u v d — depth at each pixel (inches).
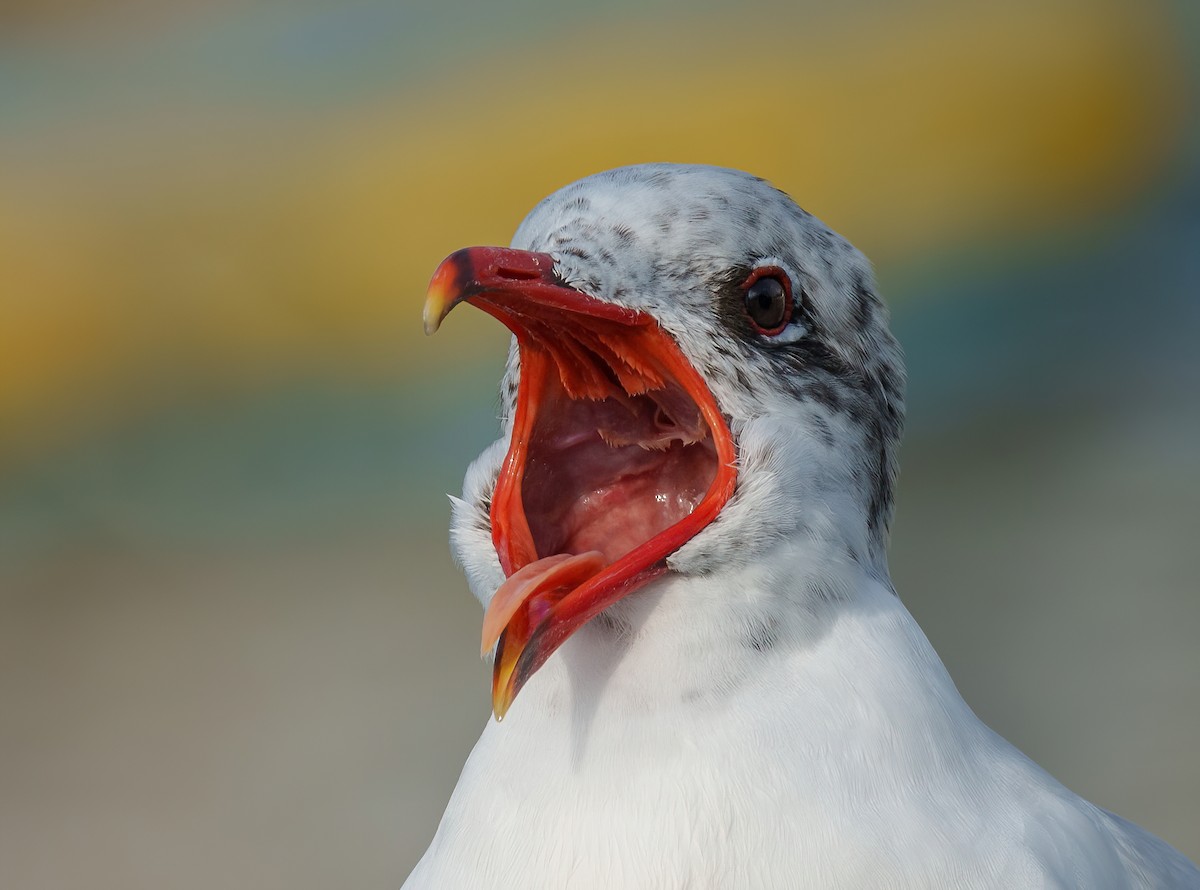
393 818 447.8
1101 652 488.4
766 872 179.3
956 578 546.3
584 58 900.6
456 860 190.7
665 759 184.5
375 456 709.9
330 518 659.4
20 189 865.5
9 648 569.9
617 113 845.8
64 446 735.7
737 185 202.7
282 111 908.6
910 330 763.4
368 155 858.1
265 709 514.0
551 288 187.6
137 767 490.0
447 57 925.2
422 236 818.8
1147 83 902.4
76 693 537.6
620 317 191.6
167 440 740.0
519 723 193.5
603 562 185.8
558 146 834.2
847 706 185.3
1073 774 427.2
